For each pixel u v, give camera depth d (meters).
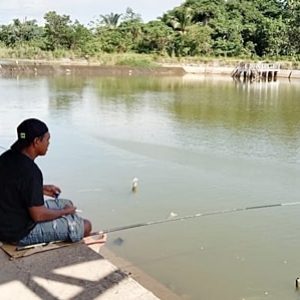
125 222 6.09
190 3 47.22
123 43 42.62
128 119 14.71
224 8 47.28
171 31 44.44
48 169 8.63
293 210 6.64
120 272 2.70
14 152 2.86
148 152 10.29
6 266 2.71
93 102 18.34
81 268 2.72
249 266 4.87
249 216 6.37
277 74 35.94
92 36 42.88
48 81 26.77
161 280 4.52
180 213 6.50
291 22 42.12
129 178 8.23
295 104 19.62
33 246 2.93
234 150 10.76
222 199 7.22
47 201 3.26
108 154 9.99
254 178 8.48
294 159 10.05
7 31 44.66
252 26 44.09
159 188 7.67
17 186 2.80
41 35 45.62
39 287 2.53
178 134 12.47
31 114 14.93
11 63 32.38
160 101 19.41
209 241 5.48
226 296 4.30
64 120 14.14
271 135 12.66
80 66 33.59
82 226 3.06
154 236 5.55
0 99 18.03
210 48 42.72
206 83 29.69
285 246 5.40
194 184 7.98
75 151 10.15
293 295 4.36
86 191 7.39
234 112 16.86
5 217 2.85
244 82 31.83
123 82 28.11
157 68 35.84
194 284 4.48
